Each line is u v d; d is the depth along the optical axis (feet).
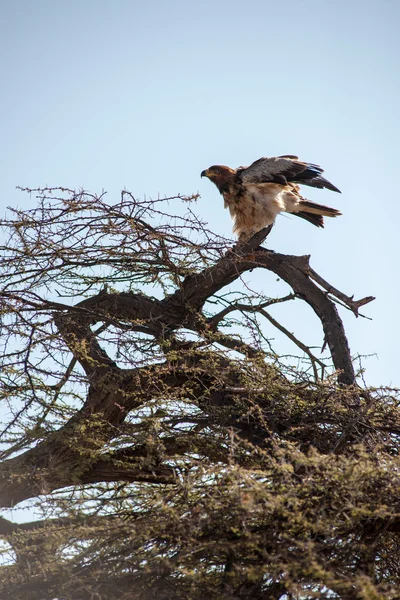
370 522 27.02
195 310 42.80
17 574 28.17
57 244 38.32
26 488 34.24
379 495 26.25
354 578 23.56
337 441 32.45
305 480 25.85
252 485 25.20
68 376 34.83
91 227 38.60
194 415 34.86
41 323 37.24
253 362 36.09
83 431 33.78
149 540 27.68
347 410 33.58
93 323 43.68
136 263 41.55
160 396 35.35
